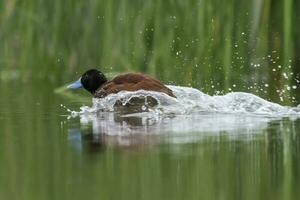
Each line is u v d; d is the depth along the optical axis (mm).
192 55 30984
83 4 35281
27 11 36562
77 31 35812
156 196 12938
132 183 13891
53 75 37344
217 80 30531
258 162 15641
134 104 25828
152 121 22109
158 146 17594
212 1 29906
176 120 22172
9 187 13836
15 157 16844
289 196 12891
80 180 14273
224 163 15516
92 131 20344
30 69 37906
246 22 30250
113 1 33250
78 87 30469
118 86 26484
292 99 27125
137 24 32750
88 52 35812
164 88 26141
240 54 30734
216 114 23266
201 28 30281
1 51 38812
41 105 27500
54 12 36000
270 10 31156
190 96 25922
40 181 14297
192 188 13430
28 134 20234
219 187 13594
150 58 32844
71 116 24109
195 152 16734
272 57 31625
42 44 36812
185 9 31031
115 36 33406
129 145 17844
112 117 23500
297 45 31578
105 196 13000
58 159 16391
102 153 16969
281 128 20109
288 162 15594
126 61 33438
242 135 18953
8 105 27594
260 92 28984
